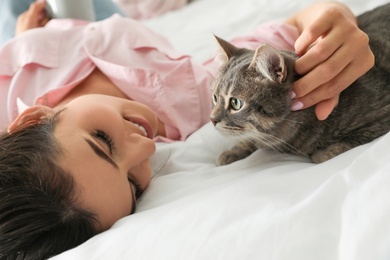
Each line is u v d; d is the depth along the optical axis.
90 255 0.67
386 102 0.92
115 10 2.06
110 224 0.83
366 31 1.10
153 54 1.33
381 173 0.61
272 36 1.26
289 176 0.76
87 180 0.79
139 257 0.63
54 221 0.76
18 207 0.74
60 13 1.67
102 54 1.32
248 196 0.70
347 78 0.84
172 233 0.66
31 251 0.75
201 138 1.12
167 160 1.06
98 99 0.99
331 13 0.84
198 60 1.59
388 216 0.53
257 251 0.57
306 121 0.94
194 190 0.89
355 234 0.53
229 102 0.98
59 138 0.83
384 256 0.50
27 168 0.78
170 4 2.65
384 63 0.98
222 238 0.61
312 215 0.59
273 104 0.91
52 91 1.16
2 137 0.85
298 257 0.54
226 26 1.85
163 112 1.20
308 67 0.84
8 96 1.23
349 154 0.79
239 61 1.01
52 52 1.32
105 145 0.87
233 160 1.04
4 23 1.90
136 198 0.96
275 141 0.97
